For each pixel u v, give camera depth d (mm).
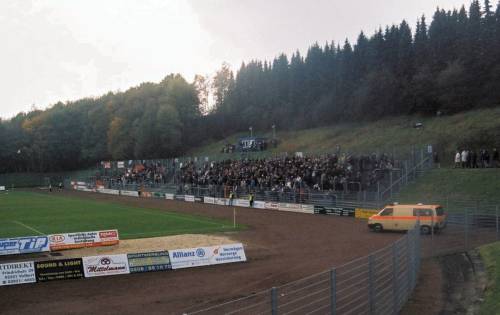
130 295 19531
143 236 35750
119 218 48281
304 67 136250
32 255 28188
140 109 138875
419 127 81625
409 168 52250
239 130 138625
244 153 96562
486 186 43719
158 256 24297
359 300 16422
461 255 25938
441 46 97875
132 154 136250
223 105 154000
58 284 21391
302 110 123188
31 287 20906
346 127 101750
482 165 51125
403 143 76938
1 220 46500
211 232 37938
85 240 30172
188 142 136625
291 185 57219
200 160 90562
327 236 35562
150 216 50375
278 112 127375
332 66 130625
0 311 17531
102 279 22344
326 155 64375
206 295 19281
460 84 83688
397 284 16219
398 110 96812
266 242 32938
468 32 94125
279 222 44688
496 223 31531
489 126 65500
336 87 117625
